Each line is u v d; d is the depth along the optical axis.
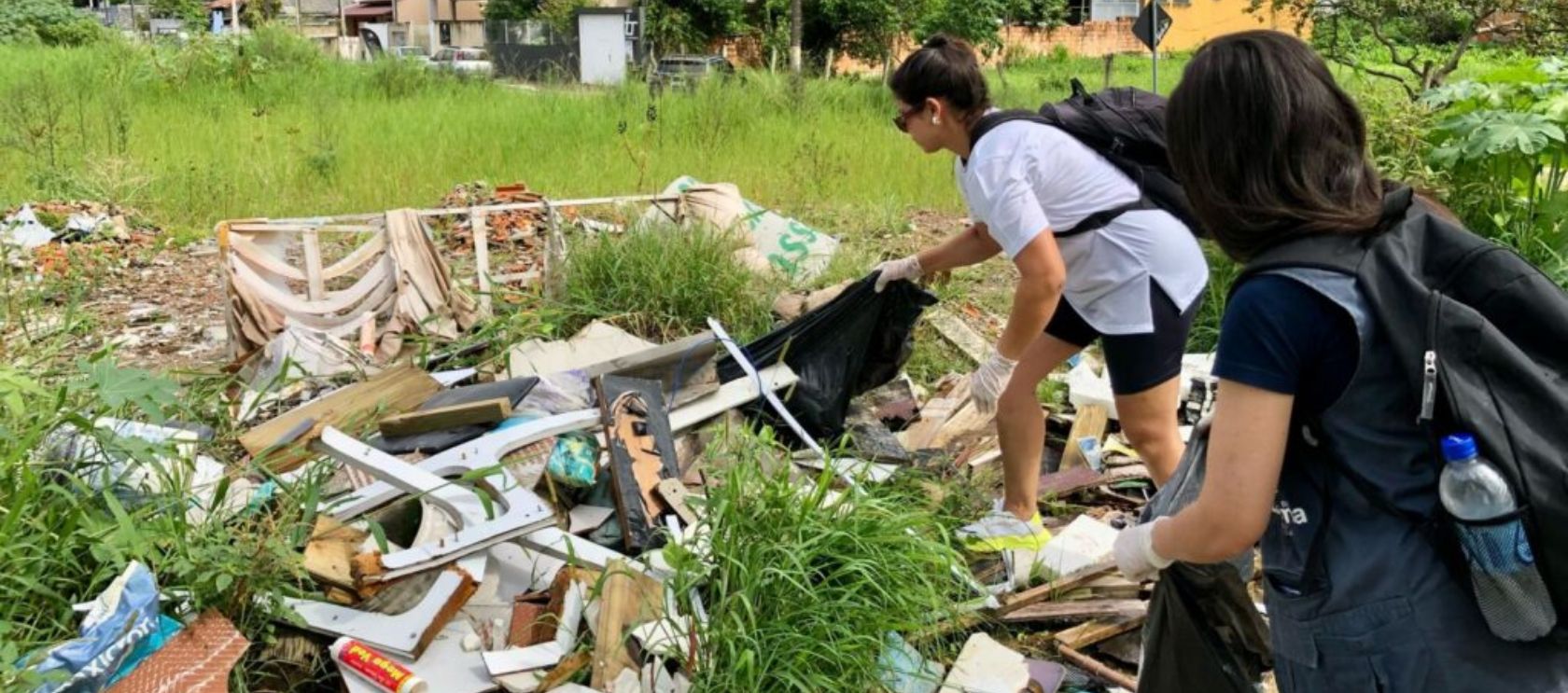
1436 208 1.98
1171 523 1.99
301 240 6.28
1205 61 1.85
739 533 3.16
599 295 5.75
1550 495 1.66
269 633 2.97
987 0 27.45
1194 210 1.92
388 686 2.87
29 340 4.64
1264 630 2.28
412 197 9.56
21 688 2.46
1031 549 3.63
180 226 8.74
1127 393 3.47
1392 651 1.80
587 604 3.09
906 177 10.44
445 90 16.55
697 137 11.98
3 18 27.56
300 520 3.29
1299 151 1.78
